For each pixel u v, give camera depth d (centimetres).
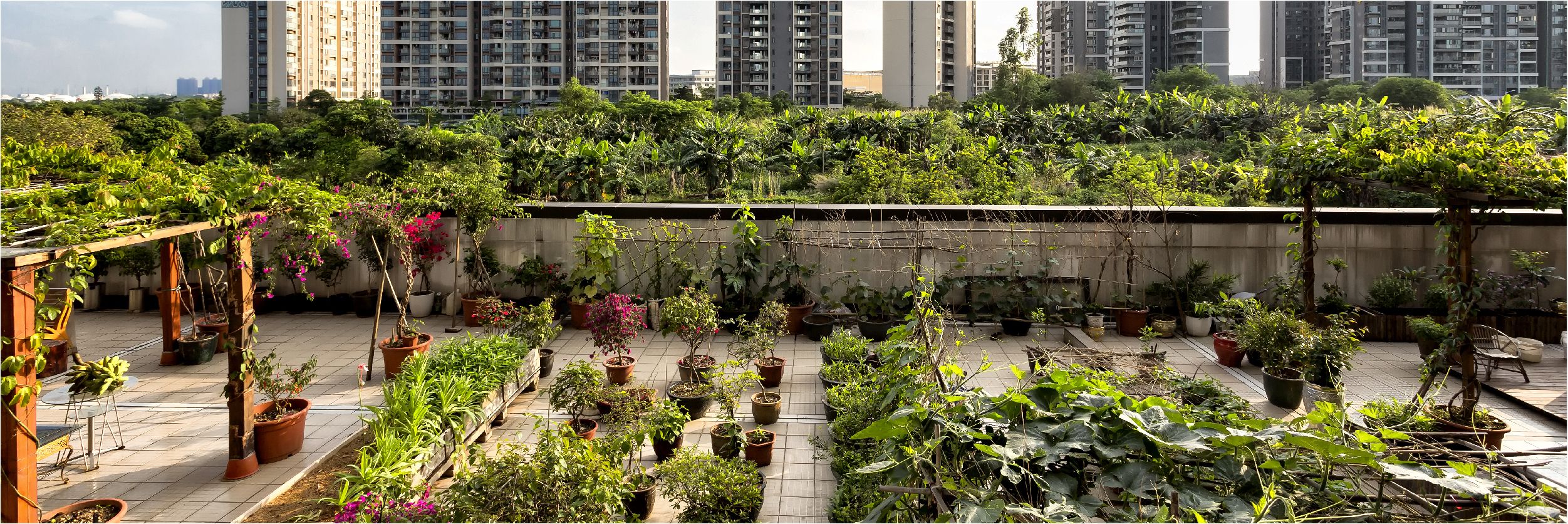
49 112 1869
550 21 6888
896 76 7444
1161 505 227
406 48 6819
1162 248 966
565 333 948
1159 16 7075
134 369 772
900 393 321
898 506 256
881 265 989
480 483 351
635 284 1012
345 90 7612
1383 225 932
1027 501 248
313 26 7112
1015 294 941
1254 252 957
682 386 653
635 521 428
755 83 7688
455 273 981
